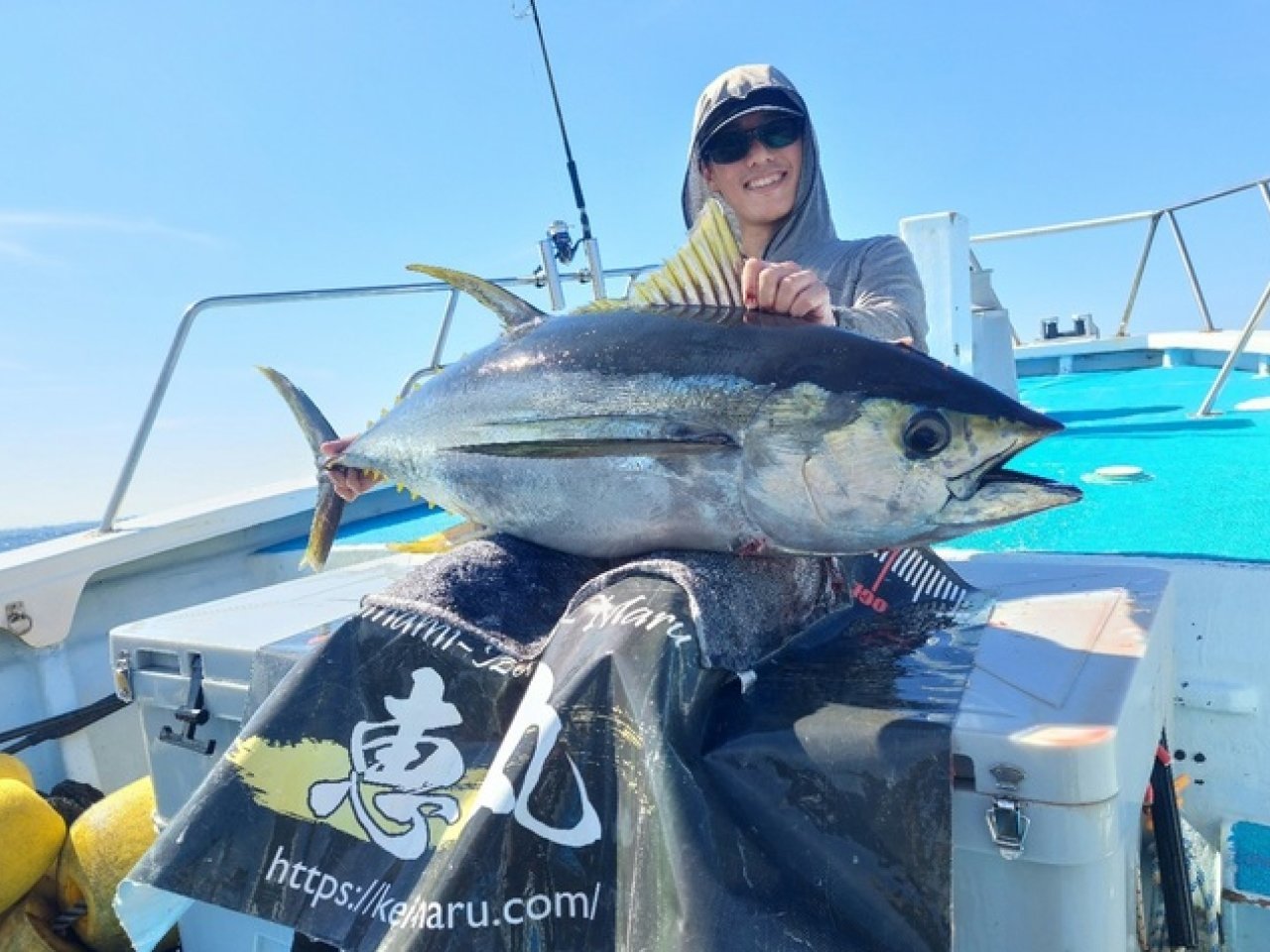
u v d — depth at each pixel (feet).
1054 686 4.15
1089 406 17.65
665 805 3.47
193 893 4.37
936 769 3.63
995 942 3.85
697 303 5.74
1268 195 13.42
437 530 13.67
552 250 14.05
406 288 14.03
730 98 9.07
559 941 3.58
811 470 4.89
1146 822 5.14
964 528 4.87
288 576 13.80
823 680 4.34
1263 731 6.54
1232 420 14.21
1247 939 5.83
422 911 3.58
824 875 3.59
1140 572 6.05
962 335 14.38
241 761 4.56
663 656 3.82
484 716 4.50
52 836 8.38
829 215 9.74
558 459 5.33
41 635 11.28
